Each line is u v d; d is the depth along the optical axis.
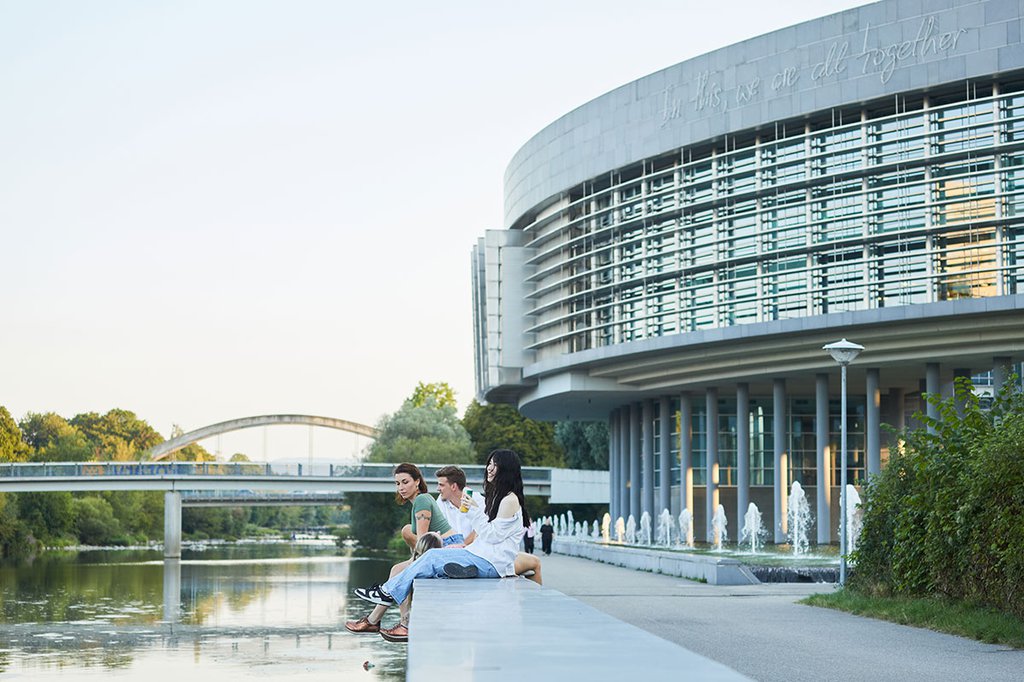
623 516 77.94
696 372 61.97
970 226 48.09
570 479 96.94
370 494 115.69
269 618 44.59
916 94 50.25
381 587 10.91
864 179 51.84
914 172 50.22
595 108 65.44
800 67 53.72
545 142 70.69
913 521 22.28
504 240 76.50
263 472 95.44
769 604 26.05
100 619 44.47
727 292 57.75
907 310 48.44
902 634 19.05
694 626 20.72
